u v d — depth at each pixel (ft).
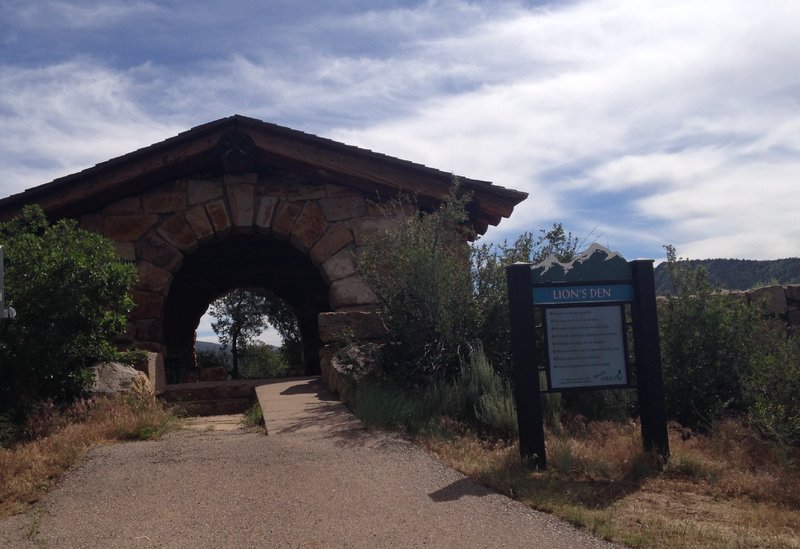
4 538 19.39
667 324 35.27
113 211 47.55
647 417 26.66
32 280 32.40
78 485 23.24
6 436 28.99
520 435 25.70
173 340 73.10
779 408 28.71
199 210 47.83
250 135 46.42
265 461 24.93
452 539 18.66
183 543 18.52
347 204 48.37
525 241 39.78
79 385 33.55
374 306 47.06
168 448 27.09
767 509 21.77
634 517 20.83
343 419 31.30
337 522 19.63
